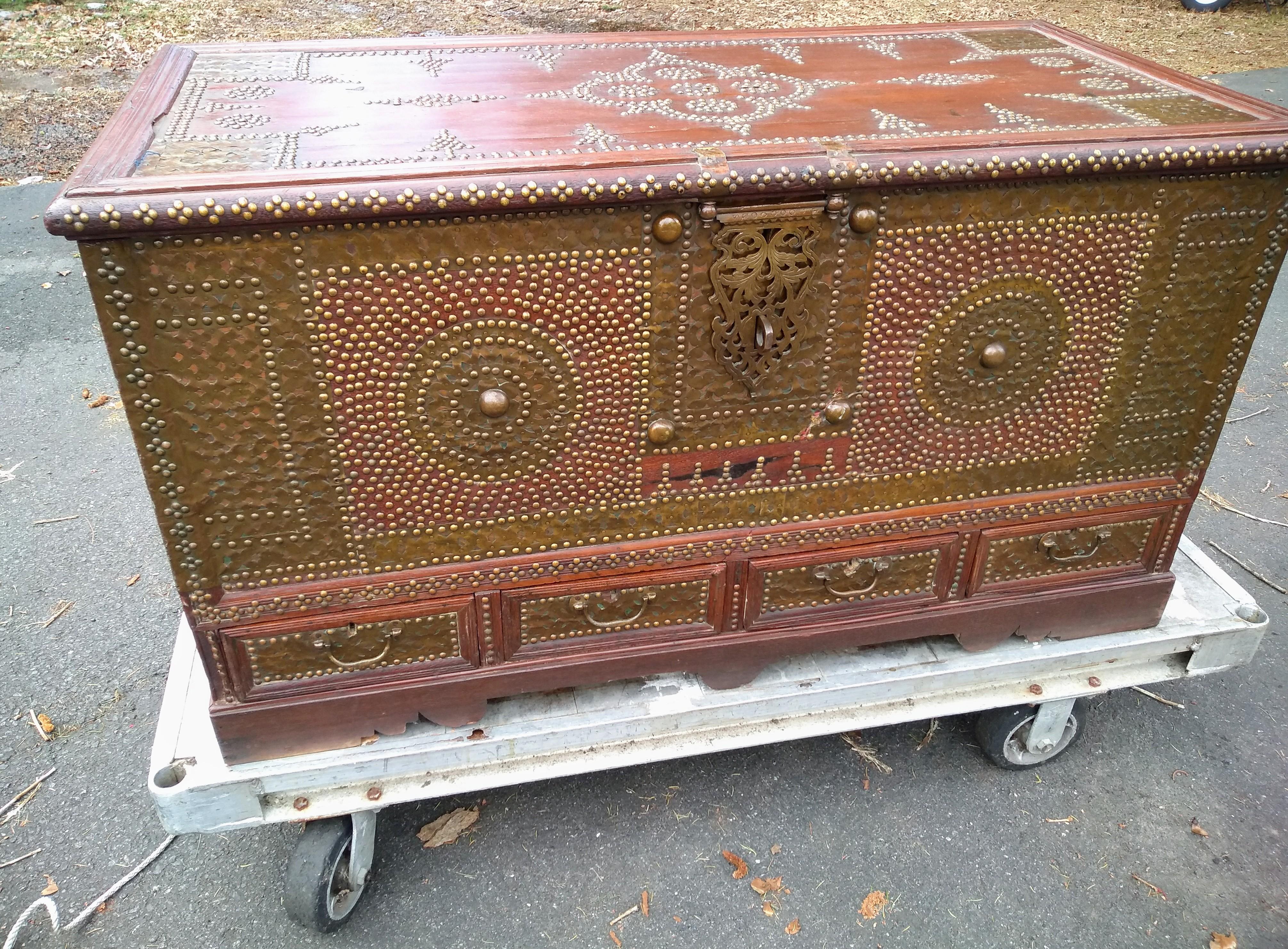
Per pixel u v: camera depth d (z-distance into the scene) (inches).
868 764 84.6
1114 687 79.3
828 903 73.2
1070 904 73.4
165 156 55.8
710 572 70.4
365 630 65.7
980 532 74.0
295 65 79.5
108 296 51.1
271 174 51.6
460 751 69.1
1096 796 82.2
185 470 57.3
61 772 83.4
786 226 58.7
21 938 70.2
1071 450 72.8
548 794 81.6
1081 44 89.0
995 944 70.7
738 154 56.4
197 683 72.7
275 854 76.9
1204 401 72.9
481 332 58.0
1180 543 90.8
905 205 59.7
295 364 56.0
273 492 59.7
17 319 152.1
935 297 63.7
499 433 61.7
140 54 252.8
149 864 75.8
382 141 60.4
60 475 121.1
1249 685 93.7
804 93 73.1
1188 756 86.1
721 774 83.5
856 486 70.3
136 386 53.9
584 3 317.1
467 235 54.8
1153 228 64.1
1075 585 78.2
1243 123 63.3
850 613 75.2
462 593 66.5
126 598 102.7
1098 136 60.3
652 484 66.5
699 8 316.2
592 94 72.8
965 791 82.4
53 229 47.8
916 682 75.8
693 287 59.7
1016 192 60.7
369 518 62.5
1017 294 64.9
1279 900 73.8
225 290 52.7
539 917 72.3
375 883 74.4
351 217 51.8
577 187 53.7
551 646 70.5
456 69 79.4
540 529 66.1
